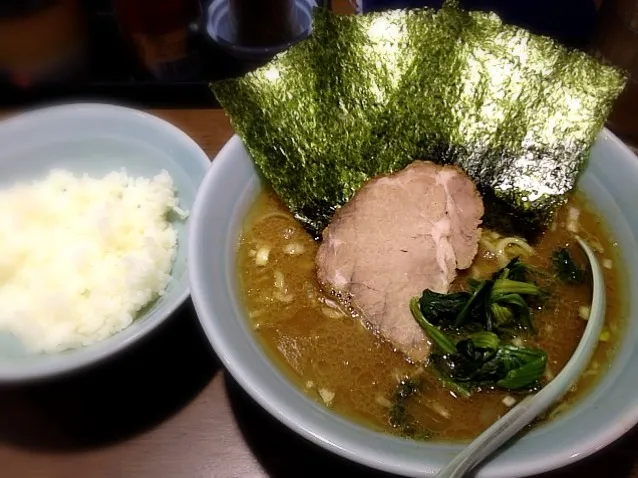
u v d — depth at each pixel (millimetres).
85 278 265
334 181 277
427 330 234
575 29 357
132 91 352
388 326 244
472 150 281
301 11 373
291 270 260
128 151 314
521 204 273
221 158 254
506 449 189
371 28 283
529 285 234
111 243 274
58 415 242
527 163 274
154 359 255
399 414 218
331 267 258
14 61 333
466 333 235
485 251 267
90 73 356
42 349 244
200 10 355
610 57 309
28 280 269
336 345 239
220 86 265
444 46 283
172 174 304
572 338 237
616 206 258
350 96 280
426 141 284
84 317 253
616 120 324
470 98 282
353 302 252
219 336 203
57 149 315
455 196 270
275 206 271
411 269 257
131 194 294
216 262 234
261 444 234
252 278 255
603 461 223
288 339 239
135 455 233
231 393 247
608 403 201
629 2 288
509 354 219
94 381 249
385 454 184
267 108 269
